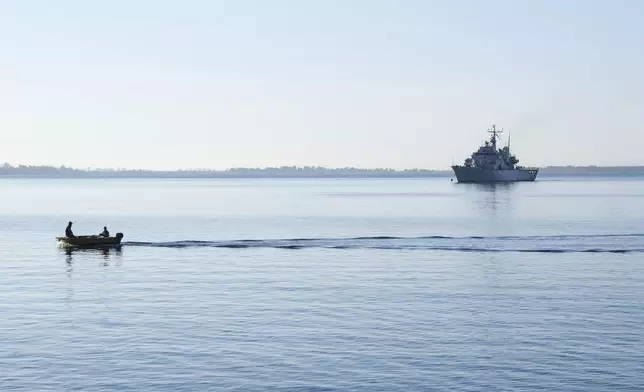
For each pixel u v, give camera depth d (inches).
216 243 3316.9
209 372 1311.5
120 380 1273.4
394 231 4121.6
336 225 4596.5
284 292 2033.7
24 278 2306.8
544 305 1840.6
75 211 6294.3
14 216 5649.6
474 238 3499.0
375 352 1421.0
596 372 1304.1
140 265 2598.4
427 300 1911.9
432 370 1318.9
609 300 1900.8
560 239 3427.7
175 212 6131.9
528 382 1258.6
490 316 1712.6
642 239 3410.4
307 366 1341.0
